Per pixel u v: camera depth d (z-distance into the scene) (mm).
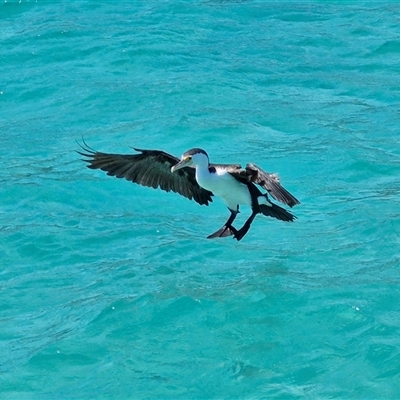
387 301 14898
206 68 25234
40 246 17016
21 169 20047
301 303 14891
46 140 21453
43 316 14883
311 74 25078
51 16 28453
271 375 13188
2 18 28547
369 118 22438
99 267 16344
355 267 16062
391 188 19141
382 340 13789
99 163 13656
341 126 21953
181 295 15156
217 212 18484
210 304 14922
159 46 26281
